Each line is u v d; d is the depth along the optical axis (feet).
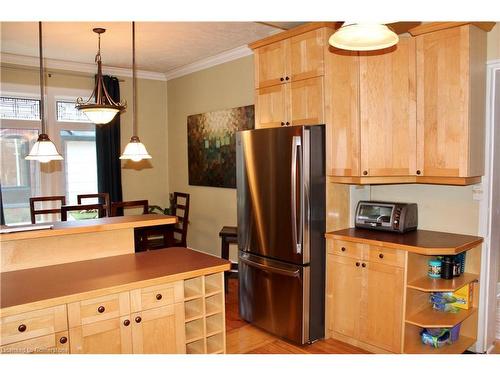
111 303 6.73
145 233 14.03
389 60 9.65
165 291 7.29
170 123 19.47
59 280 6.93
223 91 15.94
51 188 16.62
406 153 9.67
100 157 17.21
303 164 9.75
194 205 18.12
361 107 9.84
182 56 15.88
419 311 9.47
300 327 10.07
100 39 13.38
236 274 14.58
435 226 10.38
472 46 8.70
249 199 11.16
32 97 15.98
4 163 15.52
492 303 9.99
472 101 8.83
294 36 10.64
